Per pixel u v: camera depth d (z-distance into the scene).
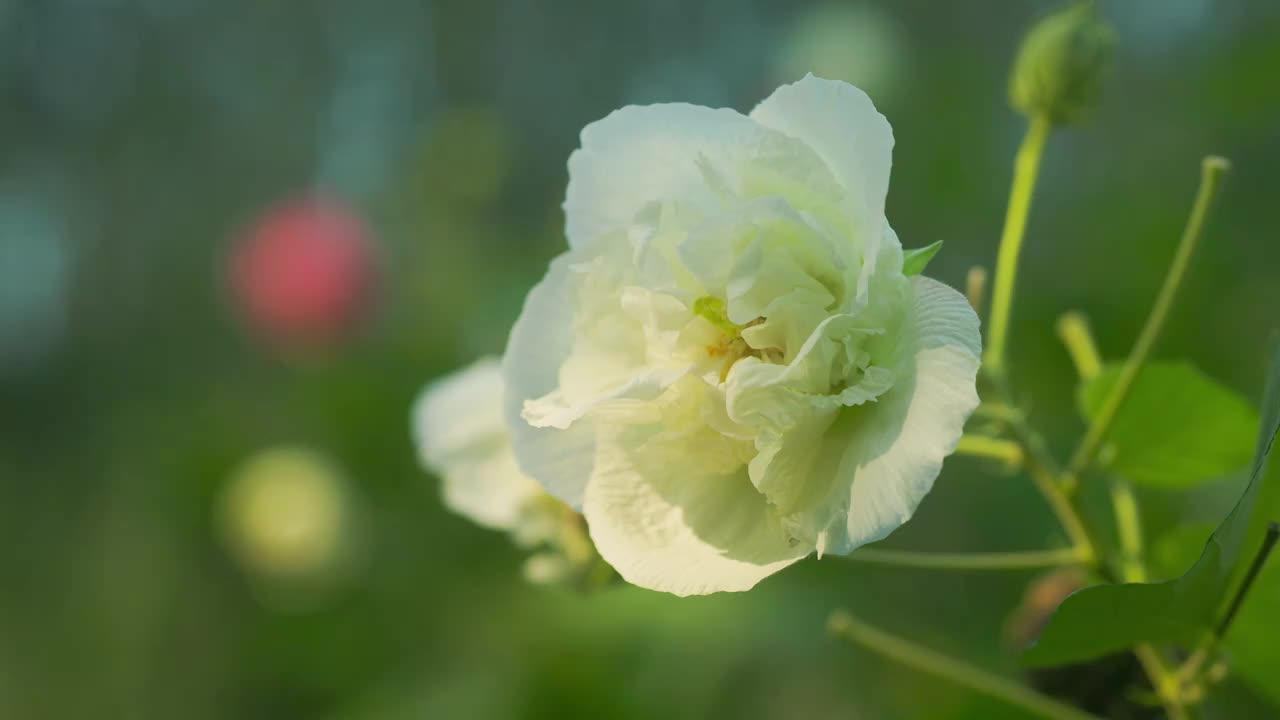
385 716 1.32
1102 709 0.69
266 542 1.39
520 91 2.17
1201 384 0.65
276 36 2.24
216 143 2.23
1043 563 0.65
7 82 2.21
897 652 0.68
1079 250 1.30
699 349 0.58
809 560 1.11
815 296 0.57
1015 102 0.68
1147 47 1.62
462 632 1.39
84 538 1.87
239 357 2.00
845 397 0.56
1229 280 1.13
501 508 0.71
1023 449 0.65
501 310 1.48
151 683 1.63
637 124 0.59
